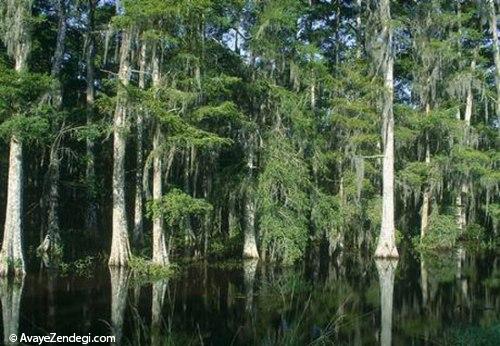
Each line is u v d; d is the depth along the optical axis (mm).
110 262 19812
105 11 25844
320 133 27797
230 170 23859
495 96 33938
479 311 14750
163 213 19562
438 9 28562
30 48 18875
